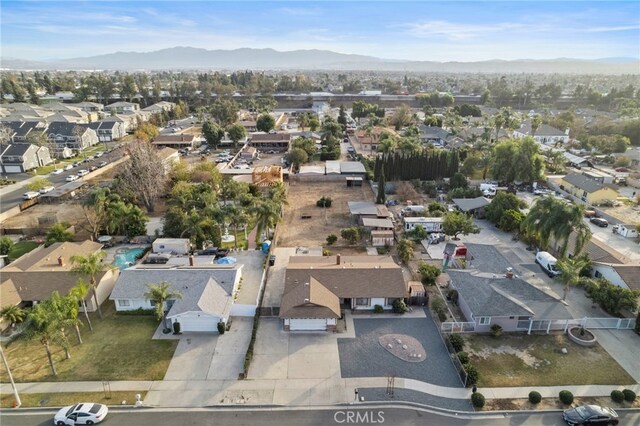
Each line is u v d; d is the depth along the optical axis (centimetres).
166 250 6575
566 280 4972
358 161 12569
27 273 5366
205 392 3875
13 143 11762
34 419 3594
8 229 7450
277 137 14875
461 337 4619
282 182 9975
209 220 6775
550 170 11181
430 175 10706
